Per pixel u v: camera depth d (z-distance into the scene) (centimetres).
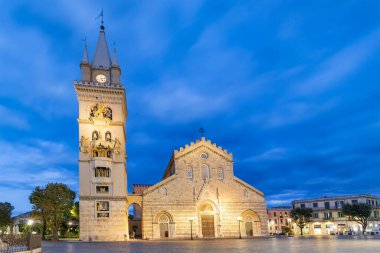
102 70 8719
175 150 8756
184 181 8619
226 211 8706
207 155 8956
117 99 8488
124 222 7819
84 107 8238
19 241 3416
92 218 7675
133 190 11588
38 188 8700
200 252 3559
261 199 9019
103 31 9212
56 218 8644
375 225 12006
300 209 11794
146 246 5022
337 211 12462
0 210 11862
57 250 4244
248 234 8762
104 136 8200
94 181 7862
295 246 4238
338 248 3600
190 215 8431
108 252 3797
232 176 8981
